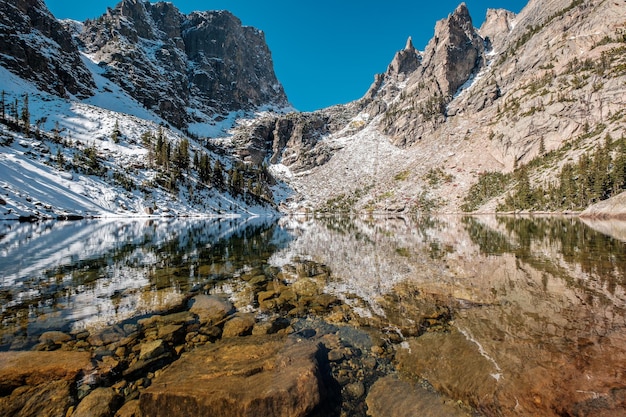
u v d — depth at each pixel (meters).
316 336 8.65
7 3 157.00
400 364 7.10
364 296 12.22
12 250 23.53
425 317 9.78
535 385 5.67
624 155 73.00
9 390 5.93
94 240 30.25
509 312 9.62
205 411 5.42
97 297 11.95
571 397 5.22
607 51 135.88
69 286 13.57
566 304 10.05
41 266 17.84
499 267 16.69
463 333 8.34
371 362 7.26
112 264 18.69
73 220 58.97
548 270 15.31
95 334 8.57
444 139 184.62
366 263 19.41
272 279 15.21
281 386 5.82
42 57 155.75
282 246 28.23
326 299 11.90
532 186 99.94
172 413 5.48
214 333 8.78
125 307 10.80
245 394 5.58
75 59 182.88
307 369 6.43
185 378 6.17
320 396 5.89
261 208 134.62
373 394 6.09
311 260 20.59
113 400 5.80
